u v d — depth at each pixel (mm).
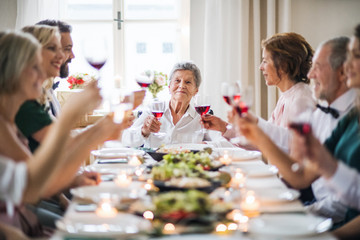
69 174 1742
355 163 1661
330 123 2168
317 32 4184
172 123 3273
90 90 1419
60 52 2258
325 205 1942
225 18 4164
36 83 1546
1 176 1261
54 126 1352
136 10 4676
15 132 1629
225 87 2424
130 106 1969
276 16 4168
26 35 1536
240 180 1840
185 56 4613
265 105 4281
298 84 2785
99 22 4680
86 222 1319
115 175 1990
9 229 1396
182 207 1287
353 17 4137
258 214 1418
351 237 1577
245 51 4152
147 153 2502
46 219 1930
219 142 3111
